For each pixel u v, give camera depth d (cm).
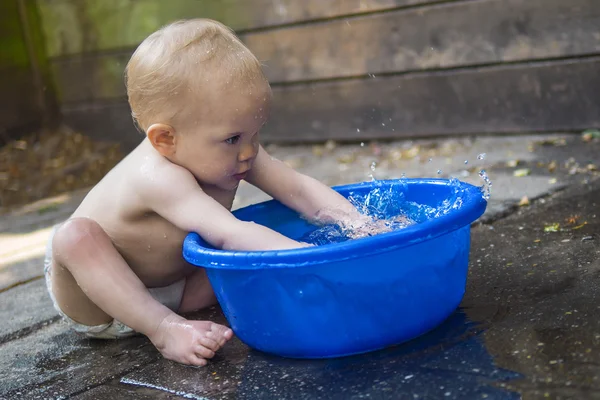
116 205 167
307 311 134
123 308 157
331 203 180
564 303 145
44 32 521
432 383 121
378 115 396
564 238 189
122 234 167
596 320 134
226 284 141
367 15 383
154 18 464
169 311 158
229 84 154
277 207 187
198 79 154
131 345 168
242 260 132
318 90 415
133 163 169
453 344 135
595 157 283
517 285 161
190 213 157
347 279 130
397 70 381
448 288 141
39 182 426
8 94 513
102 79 500
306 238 185
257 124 158
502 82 347
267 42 425
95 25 493
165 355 154
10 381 157
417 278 134
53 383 152
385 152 372
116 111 499
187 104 155
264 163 182
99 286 158
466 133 365
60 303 172
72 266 160
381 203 183
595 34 314
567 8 319
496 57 345
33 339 183
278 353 143
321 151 405
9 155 484
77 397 143
